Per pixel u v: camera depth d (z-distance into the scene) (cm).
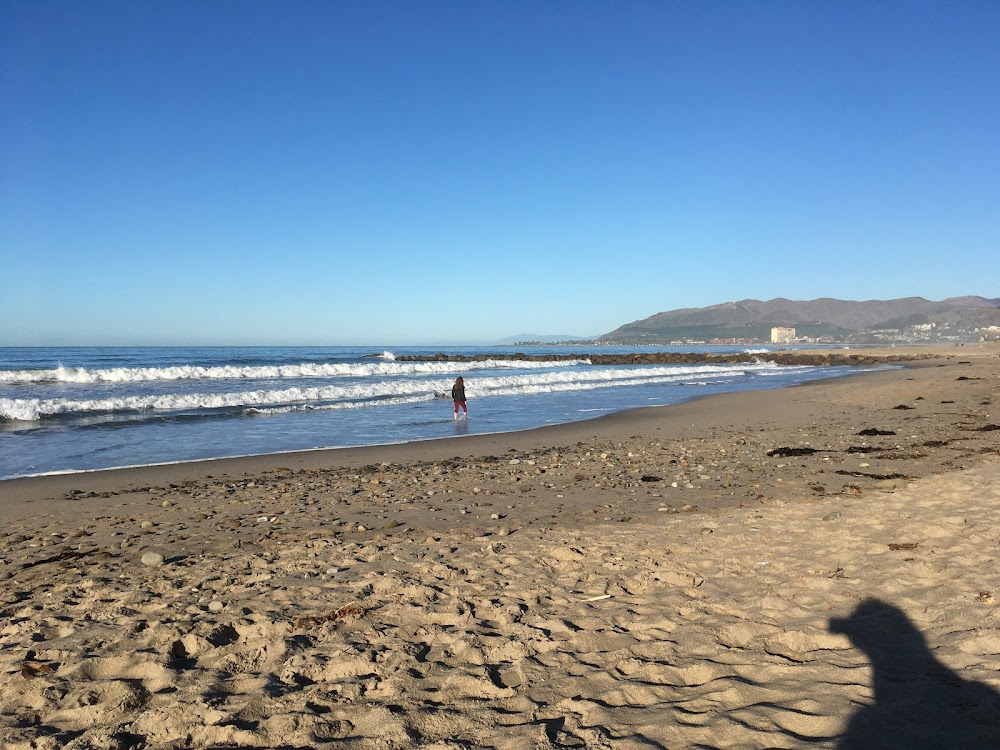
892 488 850
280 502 905
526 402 2541
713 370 5131
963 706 284
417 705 313
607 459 1224
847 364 6412
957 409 1869
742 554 569
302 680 352
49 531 762
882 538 589
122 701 326
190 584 536
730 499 845
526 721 293
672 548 603
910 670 326
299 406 2286
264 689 335
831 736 265
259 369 3572
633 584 505
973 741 255
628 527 711
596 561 572
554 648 383
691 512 779
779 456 1181
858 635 379
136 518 819
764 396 2606
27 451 1419
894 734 264
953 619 388
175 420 1947
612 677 339
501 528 716
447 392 2792
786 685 317
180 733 295
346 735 289
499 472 1117
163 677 359
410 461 1285
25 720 317
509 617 435
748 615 424
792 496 841
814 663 341
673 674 340
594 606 457
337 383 3138
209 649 398
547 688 328
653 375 4350
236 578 546
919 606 414
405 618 443
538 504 859
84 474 1151
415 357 7375
